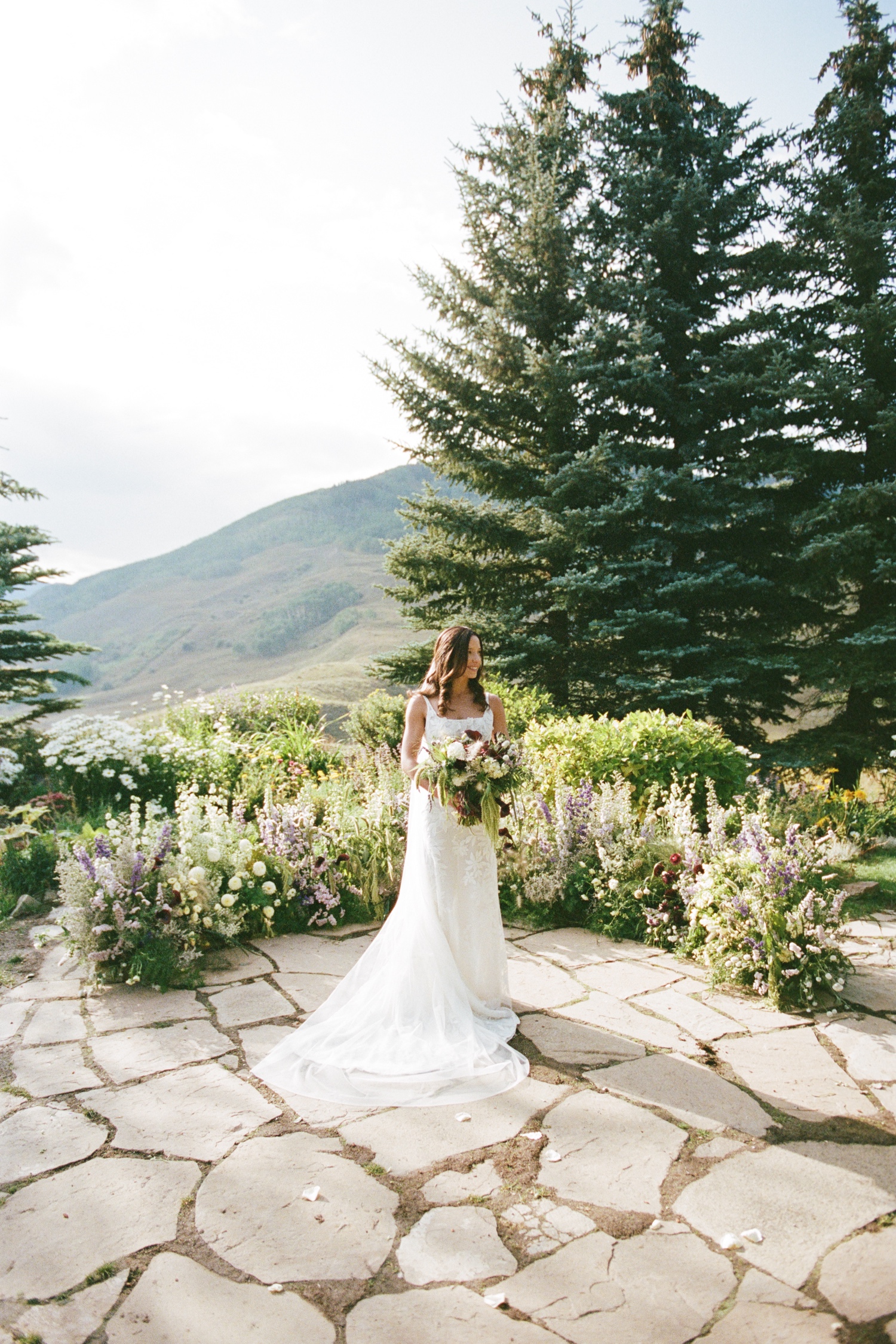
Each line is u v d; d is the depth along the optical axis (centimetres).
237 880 492
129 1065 333
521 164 1327
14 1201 244
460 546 1302
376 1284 211
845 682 1188
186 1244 226
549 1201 245
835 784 1168
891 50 1255
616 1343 190
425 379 1295
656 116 1346
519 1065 329
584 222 1306
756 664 1178
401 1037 352
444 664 381
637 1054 344
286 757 955
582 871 543
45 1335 193
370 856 564
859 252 1190
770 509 1228
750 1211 239
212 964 457
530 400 1286
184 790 591
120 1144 275
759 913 413
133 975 413
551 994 413
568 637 1317
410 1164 264
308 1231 231
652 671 1265
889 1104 302
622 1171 260
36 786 966
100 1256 221
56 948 478
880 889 601
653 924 491
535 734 751
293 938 506
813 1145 274
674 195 1234
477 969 376
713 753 705
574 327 1304
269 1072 325
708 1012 389
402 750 388
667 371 1303
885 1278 211
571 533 1168
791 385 1161
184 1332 195
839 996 408
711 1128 285
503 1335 193
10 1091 310
